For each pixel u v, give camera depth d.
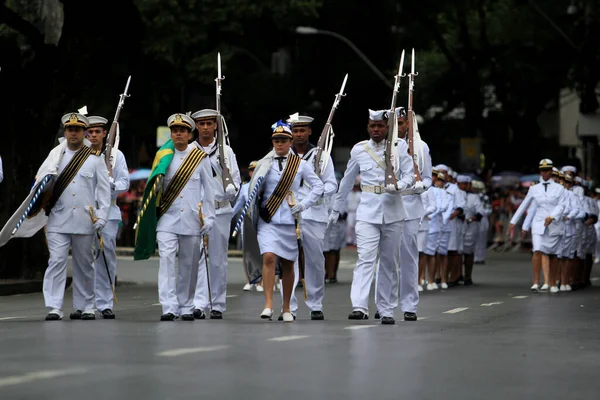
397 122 31.95
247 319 31.70
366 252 31.50
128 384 19.00
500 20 104.19
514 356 23.19
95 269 32.06
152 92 85.81
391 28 107.44
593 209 54.00
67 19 46.28
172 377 19.77
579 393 18.77
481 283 53.75
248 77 103.88
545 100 113.50
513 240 91.56
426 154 32.66
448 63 112.00
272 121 109.06
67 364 21.23
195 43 84.69
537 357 23.08
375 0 104.44
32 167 46.72
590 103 87.69
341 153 107.31
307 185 31.36
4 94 46.09
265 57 103.75
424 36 107.38
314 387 18.91
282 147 31.19
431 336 26.83
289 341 25.22
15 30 46.12
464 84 105.06
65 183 31.12
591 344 25.53
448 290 48.41
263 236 31.17
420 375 20.36
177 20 84.12
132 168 92.44
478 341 25.86
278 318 31.48
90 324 29.31
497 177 102.06
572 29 100.44
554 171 48.44
